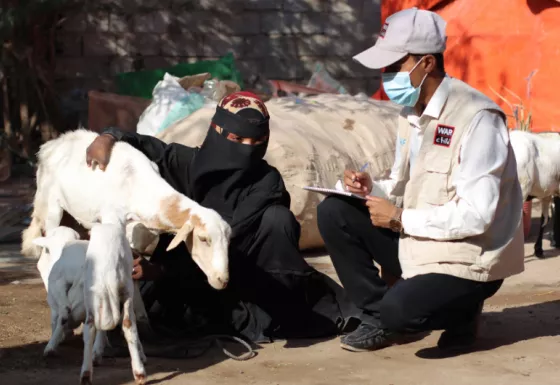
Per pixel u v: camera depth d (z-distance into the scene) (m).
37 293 6.26
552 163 7.80
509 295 6.31
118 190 4.93
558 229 8.59
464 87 4.39
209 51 14.53
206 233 4.39
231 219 4.91
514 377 4.19
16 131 13.05
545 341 4.91
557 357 4.56
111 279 3.91
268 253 4.91
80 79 14.17
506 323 5.38
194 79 9.75
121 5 14.21
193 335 4.95
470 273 4.35
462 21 11.38
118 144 5.11
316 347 4.82
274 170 5.09
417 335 5.09
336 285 5.11
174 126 7.82
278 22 14.66
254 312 4.98
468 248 4.34
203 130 7.66
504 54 11.04
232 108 4.89
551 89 10.62
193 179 5.00
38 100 13.05
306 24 14.71
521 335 5.07
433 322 4.39
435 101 4.36
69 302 4.32
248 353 4.59
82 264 4.29
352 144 8.43
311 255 8.12
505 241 4.39
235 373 4.28
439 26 4.33
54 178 5.50
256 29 14.62
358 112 8.98
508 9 11.01
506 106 11.03
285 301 5.00
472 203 4.20
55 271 4.36
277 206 4.96
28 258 7.77
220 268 4.34
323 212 4.66
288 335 5.00
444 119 4.35
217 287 4.36
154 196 4.71
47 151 5.71
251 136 4.85
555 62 10.58
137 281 4.79
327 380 4.16
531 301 6.08
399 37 4.29
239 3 14.52
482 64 11.21
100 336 4.40
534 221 10.22
